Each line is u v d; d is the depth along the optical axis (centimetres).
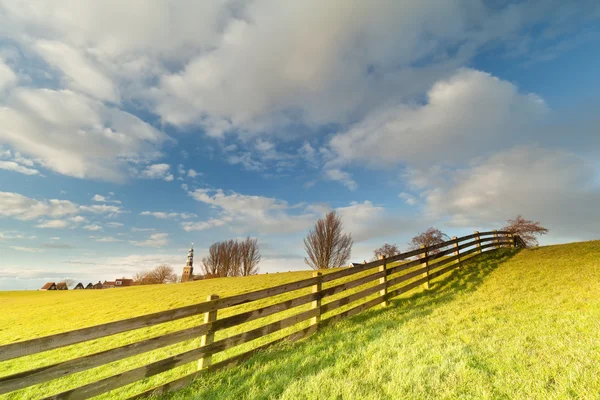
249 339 545
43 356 855
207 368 482
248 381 442
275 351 562
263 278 2330
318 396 367
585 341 443
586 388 318
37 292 5459
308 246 3778
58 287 8562
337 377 414
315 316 679
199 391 427
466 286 990
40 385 612
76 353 857
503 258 1365
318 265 3597
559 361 386
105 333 388
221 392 419
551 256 1274
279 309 605
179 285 2728
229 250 5591
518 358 410
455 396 335
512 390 331
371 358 469
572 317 574
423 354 459
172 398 414
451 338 523
